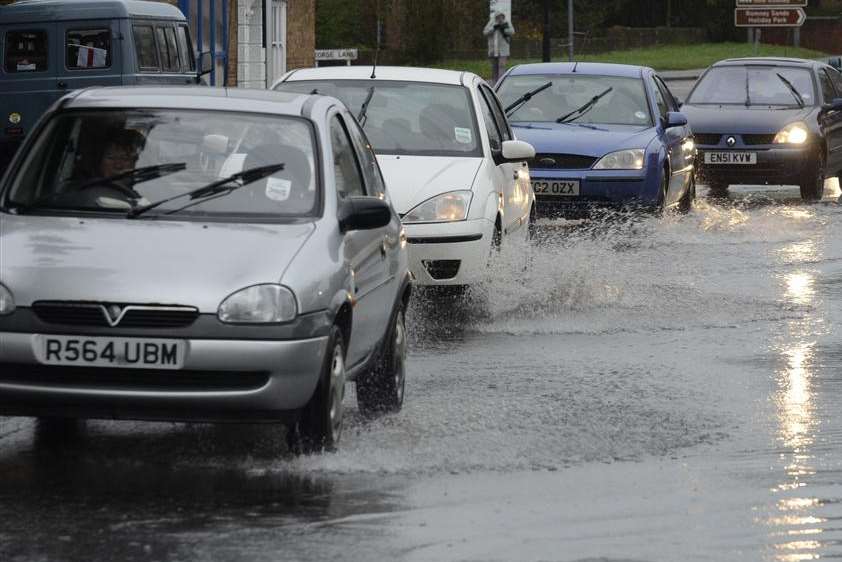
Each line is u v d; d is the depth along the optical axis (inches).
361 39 7032.5
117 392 673.6
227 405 677.9
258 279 688.4
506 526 604.1
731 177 2256.4
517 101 1845.5
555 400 876.0
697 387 926.4
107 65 1942.7
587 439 768.9
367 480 674.8
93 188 759.1
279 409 685.3
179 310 676.1
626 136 1779.0
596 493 659.4
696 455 738.2
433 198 1175.6
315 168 775.1
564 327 1163.3
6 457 714.2
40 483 661.9
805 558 566.3
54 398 675.4
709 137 2257.6
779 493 664.4
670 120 1860.2
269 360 679.1
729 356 1046.4
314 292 697.0
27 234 717.3
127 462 705.0
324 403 708.7
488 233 1194.6
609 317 1212.5
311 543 574.9
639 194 1748.3
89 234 716.0
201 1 2997.0
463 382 934.4
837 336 1138.0
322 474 684.1
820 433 795.4
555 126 1807.3
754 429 804.0
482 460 716.7
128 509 619.2
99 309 674.8
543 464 712.4
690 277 1451.8
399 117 1266.0
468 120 1268.5
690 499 652.1
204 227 729.0
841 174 2534.5
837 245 1734.7
